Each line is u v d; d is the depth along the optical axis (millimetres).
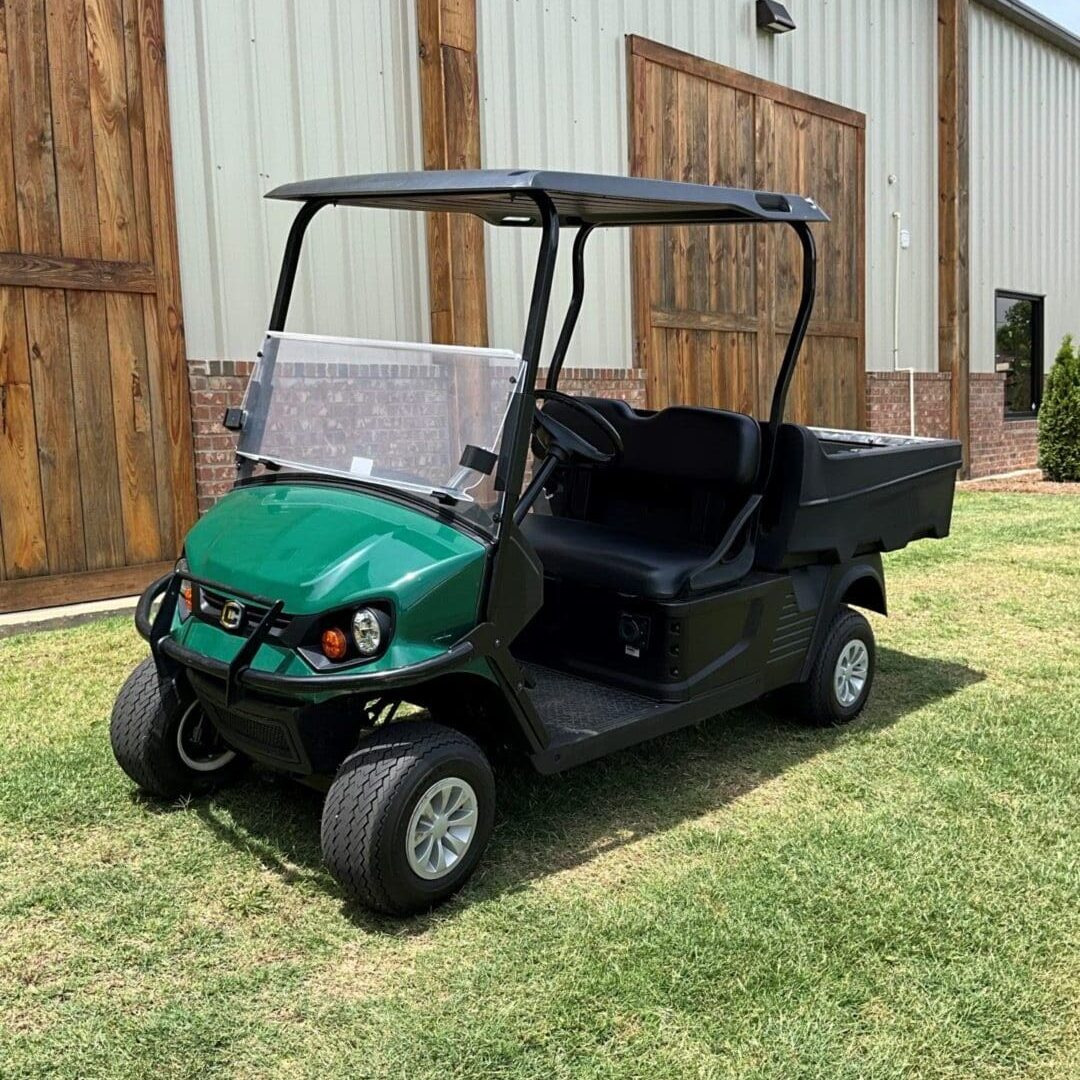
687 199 3082
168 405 5832
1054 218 13781
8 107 5227
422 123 6746
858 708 4141
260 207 6102
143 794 3355
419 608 2637
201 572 2898
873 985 2391
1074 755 3729
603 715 3260
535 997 2348
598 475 4082
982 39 12141
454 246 6738
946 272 11711
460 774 2727
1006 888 2803
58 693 4305
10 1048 2193
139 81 5605
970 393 12234
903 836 3104
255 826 3154
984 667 4805
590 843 3088
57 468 5508
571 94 7691
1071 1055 2176
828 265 10258
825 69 10062
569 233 7648
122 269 5613
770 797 3410
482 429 2844
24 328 5348
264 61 6055
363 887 2580
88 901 2746
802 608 3828
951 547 7445
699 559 3518
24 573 5449
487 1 7070
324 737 2744
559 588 3629
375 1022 2271
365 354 3041
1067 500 9922
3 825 3148
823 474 3768
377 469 2977
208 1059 2166
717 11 8867
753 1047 2189
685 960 2477
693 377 8875
